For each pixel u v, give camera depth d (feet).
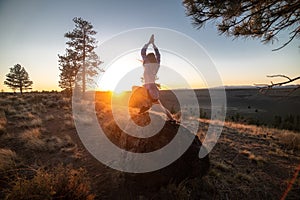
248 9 11.95
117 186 11.51
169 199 10.11
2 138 20.49
